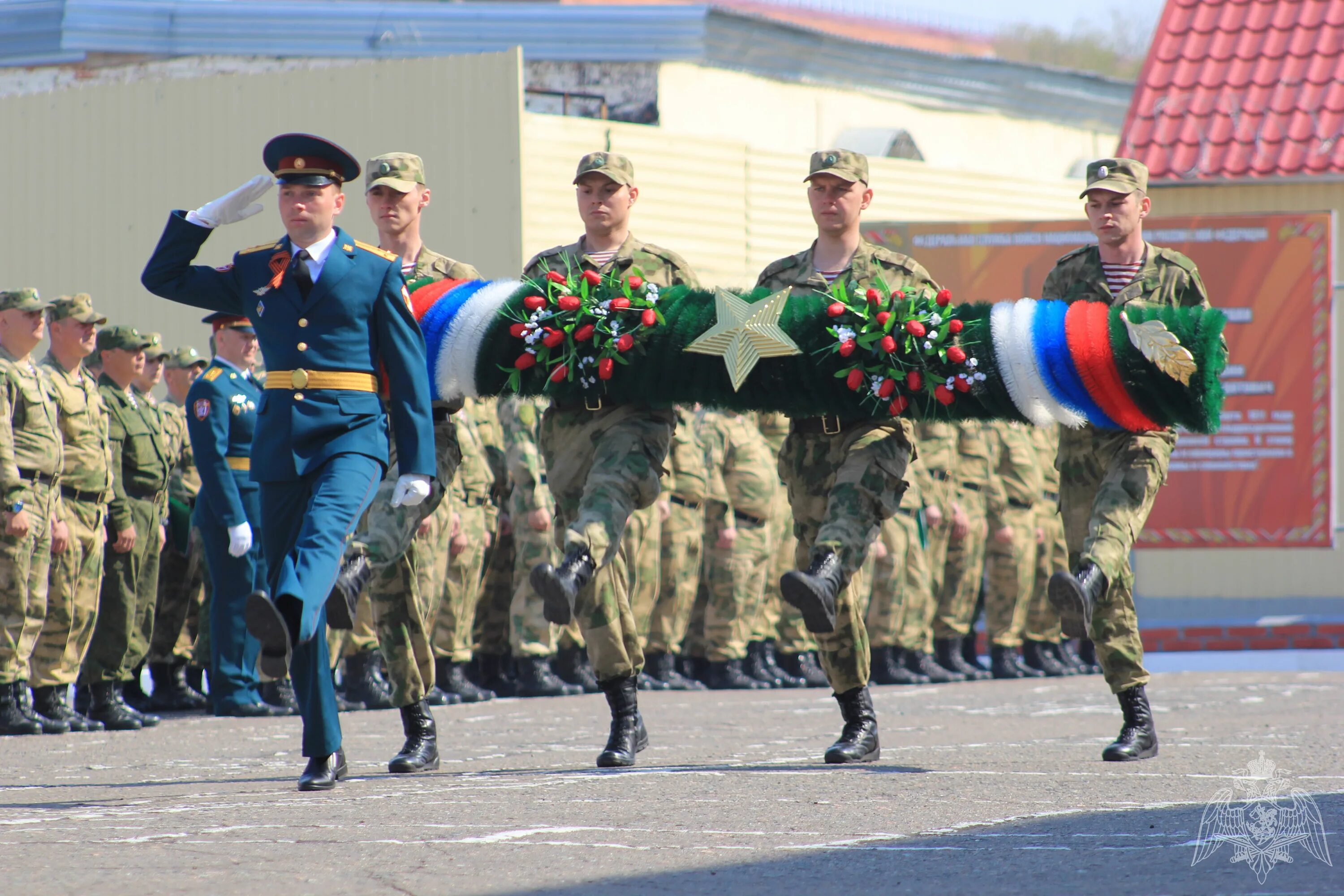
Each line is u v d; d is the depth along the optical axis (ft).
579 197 69.87
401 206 72.64
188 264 59.62
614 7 199.11
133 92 148.15
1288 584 149.28
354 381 58.49
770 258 152.35
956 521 124.98
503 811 53.52
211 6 198.39
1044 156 240.32
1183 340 63.67
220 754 76.54
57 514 90.99
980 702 102.32
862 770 64.34
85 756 76.54
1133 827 49.01
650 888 40.60
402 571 66.28
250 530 83.82
